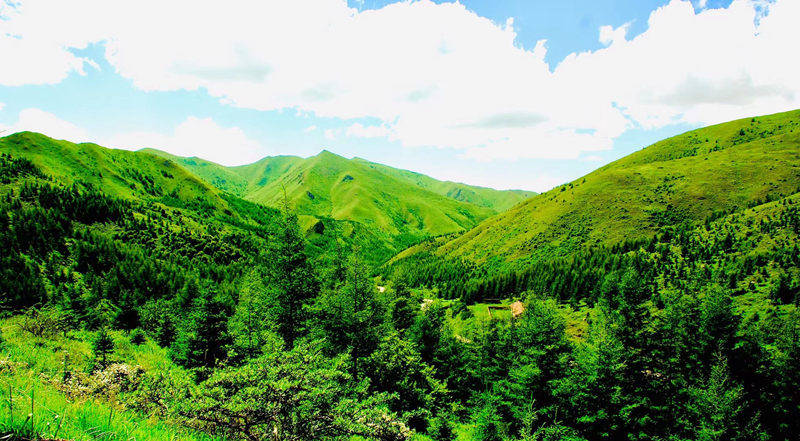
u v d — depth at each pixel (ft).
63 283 313.12
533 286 410.31
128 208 558.15
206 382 29.27
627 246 500.74
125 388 38.99
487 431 90.22
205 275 416.87
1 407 14.90
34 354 67.87
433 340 112.78
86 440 15.38
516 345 124.16
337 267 92.22
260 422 27.81
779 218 393.91
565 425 88.84
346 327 73.97
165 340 140.87
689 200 634.84
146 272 331.77
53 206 461.37
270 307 71.05
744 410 96.37
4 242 334.65
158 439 20.12
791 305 214.69
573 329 229.04
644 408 95.66
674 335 121.39
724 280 266.77
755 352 112.57
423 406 82.38
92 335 107.86
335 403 32.19
